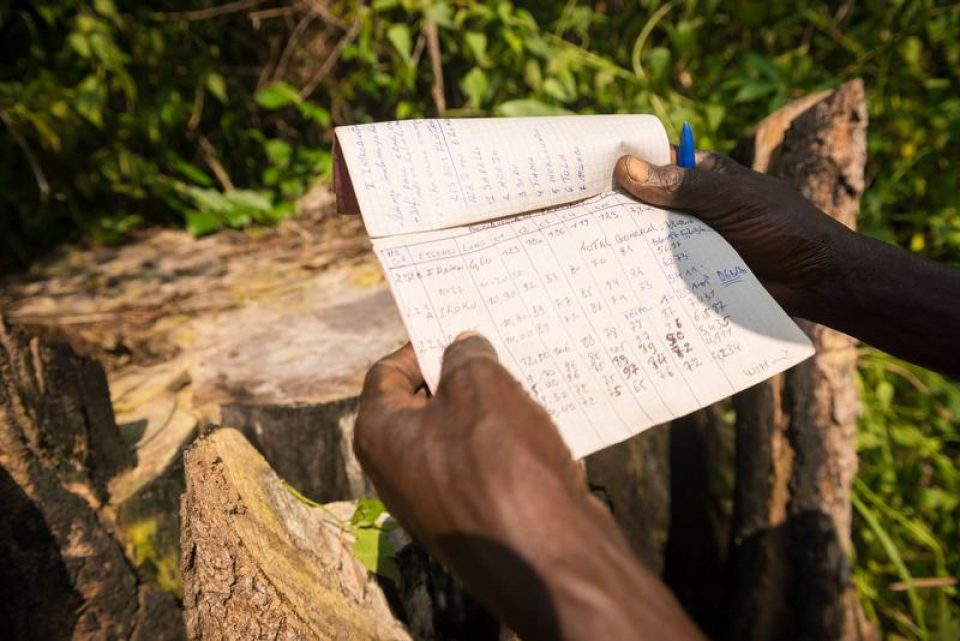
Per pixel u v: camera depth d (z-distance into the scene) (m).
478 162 0.83
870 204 2.13
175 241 2.24
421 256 0.77
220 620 0.95
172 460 1.33
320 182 2.47
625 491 1.65
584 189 0.87
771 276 0.95
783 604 1.60
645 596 0.49
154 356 1.60
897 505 1.95
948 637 1.80
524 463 0.53
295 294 1.82
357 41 2.68
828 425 1.53
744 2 2.37
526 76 2.32
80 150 2.44
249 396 1.42
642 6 2.55
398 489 0.59
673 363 0.76
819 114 1.45
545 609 0.49
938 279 0.92
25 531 1.15
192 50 2.66
